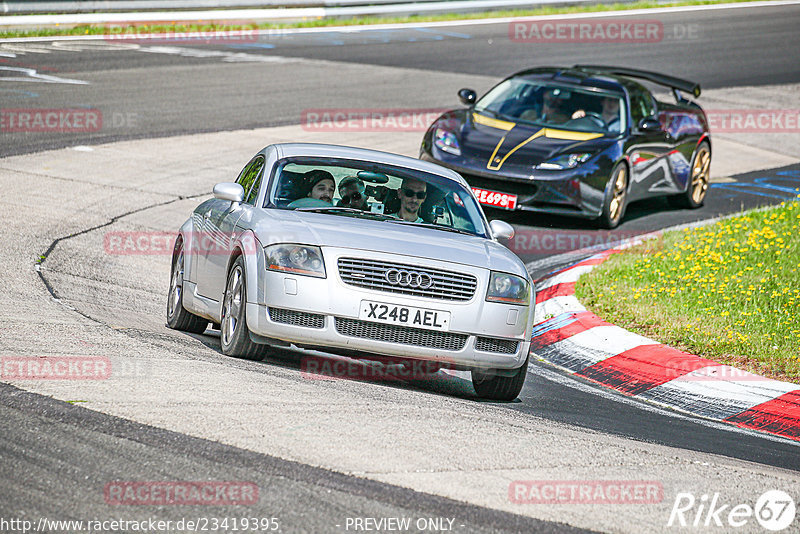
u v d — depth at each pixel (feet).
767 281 119.96
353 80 254.27
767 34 379.55
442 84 255.91
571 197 145.18
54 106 201.87
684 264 127.24
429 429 65.92
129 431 59.72
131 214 143.74
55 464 54.19
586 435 70.85
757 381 91.76
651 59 314.14
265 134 194.59
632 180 155.43
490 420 70.90
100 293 107.14
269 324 78.59
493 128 154.81
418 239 83.46
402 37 330.75
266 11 338.54
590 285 119.85
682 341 102.17
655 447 70.49
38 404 63.05
